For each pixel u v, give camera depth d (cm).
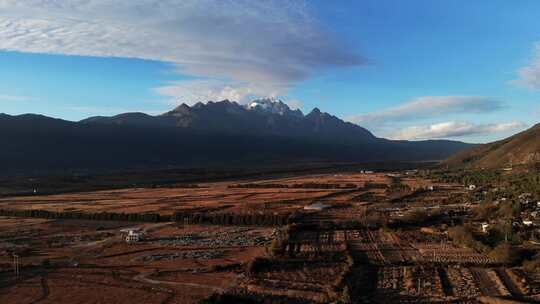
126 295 7869
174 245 11862
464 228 12031
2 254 11075
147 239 12769
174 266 9712
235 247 11462
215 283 8419
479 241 10600
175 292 7962
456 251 10444
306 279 8531
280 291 7831
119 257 10669
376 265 9400
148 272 9269
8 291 8225
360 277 8538
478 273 8681
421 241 11562
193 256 10550
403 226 13588
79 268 9719
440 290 7744
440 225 13475
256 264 9419
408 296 7500
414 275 8575
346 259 9862
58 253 11206
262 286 8119
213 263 9869
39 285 8544
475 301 7238
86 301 7625
